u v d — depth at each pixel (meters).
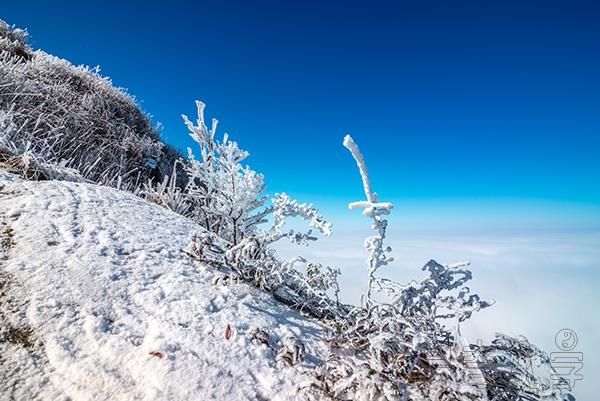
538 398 1.79
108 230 2.64
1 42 8.69
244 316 2.16
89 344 1.66
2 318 1.68
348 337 2.12
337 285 2.54
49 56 9.20
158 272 2.33
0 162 3.55
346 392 1.71
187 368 1.65
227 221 4.07
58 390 1.45
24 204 2.65
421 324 2.10
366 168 2.13
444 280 2.34
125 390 1.50
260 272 2.52
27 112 5.47
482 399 1.57
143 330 1.82
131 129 8.08
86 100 7.51
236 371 1.73
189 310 2.05
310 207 3.47
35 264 2.06
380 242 2.29
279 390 1.70
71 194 3.04
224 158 4.00
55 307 1.81
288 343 1.89
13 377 1.45
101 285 2.05
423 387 1.74
